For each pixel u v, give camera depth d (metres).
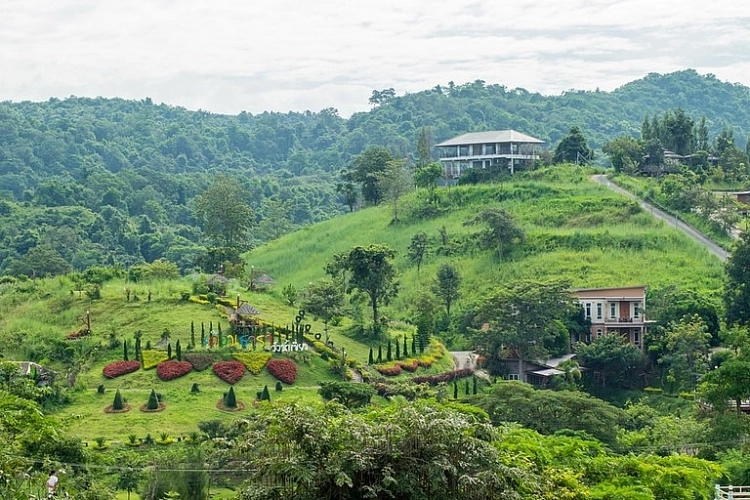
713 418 83.75
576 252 160.75
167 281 143.88
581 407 87.88
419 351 126.12
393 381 111.69
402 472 40.16
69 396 102.19
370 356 119.62
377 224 196.75
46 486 52.66
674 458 56.75
